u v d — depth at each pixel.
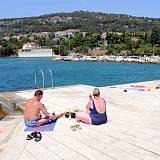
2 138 6.83
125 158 5.59
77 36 148.00
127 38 132.25
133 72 59.25
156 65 84.75
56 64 95.12
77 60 117.38
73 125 7.71
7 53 161.12
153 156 5.68
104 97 12.30
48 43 174.00
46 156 5.75
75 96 12.70
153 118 8.59
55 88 15.50
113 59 106.56
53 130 7.42
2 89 31.98
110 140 6.62
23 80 41.81
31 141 6.61
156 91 13.84
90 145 6.32
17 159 5.61
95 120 7.85
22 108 10.67
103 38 146.75
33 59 136.25
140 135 6.96
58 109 10.04
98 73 57.19
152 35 122.75
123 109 9.88
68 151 6.00
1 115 11.90
